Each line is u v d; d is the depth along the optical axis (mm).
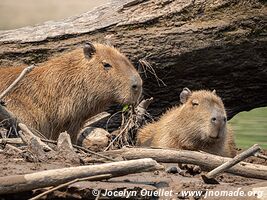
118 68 13164
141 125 13875
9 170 9969
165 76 14570
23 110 12961
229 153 13148
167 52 14320
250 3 14555
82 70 13258
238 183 10156
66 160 10719
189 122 12695
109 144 13008
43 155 10766
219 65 14547
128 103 13188
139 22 14523
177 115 12961
